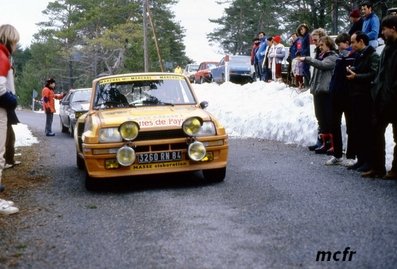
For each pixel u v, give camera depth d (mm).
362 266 3588
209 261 3818
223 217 5047
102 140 6410
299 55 13523
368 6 10070
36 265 3941
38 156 11125
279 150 9852
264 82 16172
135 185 7027
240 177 7199
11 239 4676
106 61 57719
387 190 5871
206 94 17594
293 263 3701
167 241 4355
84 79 67688
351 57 7305
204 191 6344
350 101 7137
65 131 17250
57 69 73000
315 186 6293
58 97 18109
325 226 4578
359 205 5250
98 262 3932
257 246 4117
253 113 13414
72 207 5871
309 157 8695
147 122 6535
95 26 61062
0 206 5668
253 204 5527
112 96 7664
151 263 3840
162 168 6500
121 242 4406
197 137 6566
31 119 28328
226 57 20438
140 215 5293
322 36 8961
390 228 4422
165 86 7785
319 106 8898
